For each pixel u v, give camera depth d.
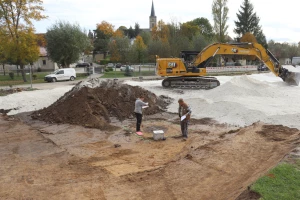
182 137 10.34
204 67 20.28
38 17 30.20
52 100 16.95
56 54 38.50
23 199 5.84
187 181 6.38
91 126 11.76
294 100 15.16
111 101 13.74
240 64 45.44
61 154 8.69
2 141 10.09
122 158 8.33
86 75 37.00
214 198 5.51
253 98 15.37
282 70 20.44
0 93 19.80
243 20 61.34
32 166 7.69
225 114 13.16
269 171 5.92
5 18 28.97
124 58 56.59
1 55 35.16
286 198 4.87
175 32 50.22
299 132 9.72
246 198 4.93
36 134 10.93
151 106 14.48
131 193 5.97
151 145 9.54
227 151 8.03
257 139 9.00
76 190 6.18
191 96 17.48
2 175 7.08
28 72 48.06
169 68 20.14
